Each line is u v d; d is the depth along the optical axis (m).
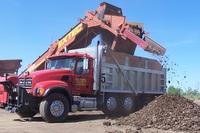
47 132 9.51
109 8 17.28
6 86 12.66
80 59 13.48
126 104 15.64
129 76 15.80
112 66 14.82
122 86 15.41
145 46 14.95
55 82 12.27
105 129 10.22
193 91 39.62
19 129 10.06
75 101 12.95
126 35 15.73
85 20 17.53
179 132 9.55
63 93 12.65
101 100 14.24
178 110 11.52
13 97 12.66
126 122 11.47
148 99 17.09
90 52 14.43
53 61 13.91
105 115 15.02
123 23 16.06
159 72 17.81
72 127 10.67
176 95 12.92
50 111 11.93
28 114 13.48
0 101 13.97
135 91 16.03
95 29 17.66
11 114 14.83
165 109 11.69
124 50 16.69
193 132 9.46
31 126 10.82
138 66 16.34
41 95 11.80
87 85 13.64
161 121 10.82
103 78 14.26
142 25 16.28
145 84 16.77
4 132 9.41
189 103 12.54
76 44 18.27
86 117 14.32
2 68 20.95
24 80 12.66
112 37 16.98
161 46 15.80
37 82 12.20
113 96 15.04
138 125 10.84
